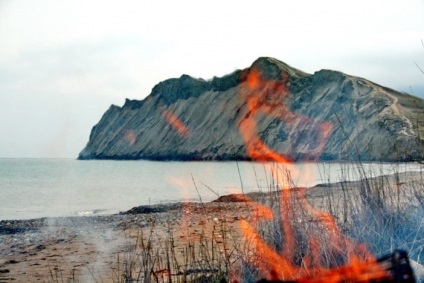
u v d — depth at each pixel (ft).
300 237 14.42
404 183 19.61
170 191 99.35
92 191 104.68
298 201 16.69
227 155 581.94
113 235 29.37
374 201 15.57
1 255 23.62
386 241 13.50
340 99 428.97
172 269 16.58
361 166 17.01
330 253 12.78
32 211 62.95
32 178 195.21
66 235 31.24
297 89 541.75
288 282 8.84
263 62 652.07
